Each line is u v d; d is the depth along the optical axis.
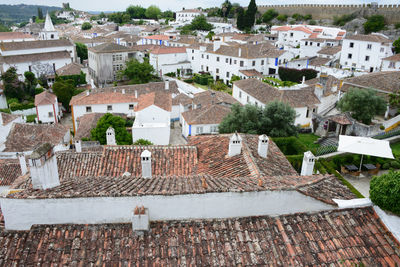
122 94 62.34
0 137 41.75
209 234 10.93
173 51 96.00
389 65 65.44
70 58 95.25
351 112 42.94
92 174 19.95
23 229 10.87
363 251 10.63
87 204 10.81
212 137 23.67
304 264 10.09
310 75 76.62
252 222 11.49
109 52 93.06
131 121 57.81
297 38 105.69
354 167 30.16
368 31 106.06
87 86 85.94
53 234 10.59
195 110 53.28
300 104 49.19
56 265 9.70
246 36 109.00
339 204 12.02
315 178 14.38
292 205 11.84
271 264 10.04
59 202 10.68
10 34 119.56
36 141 42.72
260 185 12.32
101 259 9.94
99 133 43.75
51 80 88.06
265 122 36.94
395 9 105.75
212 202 11.38
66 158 21.77
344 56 79.69
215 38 112.12
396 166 30.55
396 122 42.75
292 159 29.58
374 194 11.76
